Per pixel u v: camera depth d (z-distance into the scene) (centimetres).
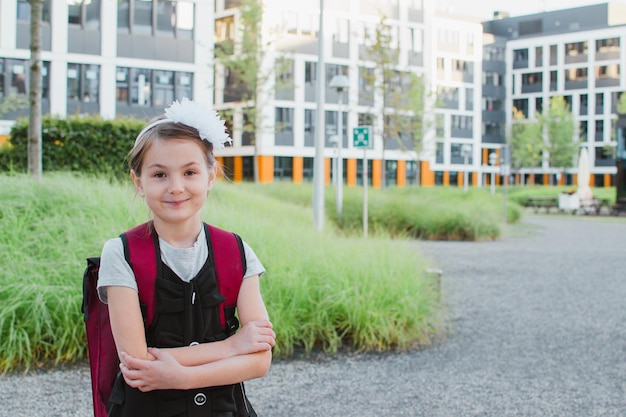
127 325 185
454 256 1445
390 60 4159
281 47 4784
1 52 3016
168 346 188
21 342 527
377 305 646
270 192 2356
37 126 988
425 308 684
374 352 615
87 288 201
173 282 188
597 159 7588
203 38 3400
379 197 2138
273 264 680
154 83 3312
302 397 483
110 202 767
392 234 1905
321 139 1505
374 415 447
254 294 199
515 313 814
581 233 2197
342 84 1917
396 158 5562
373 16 5256
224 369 185
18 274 578
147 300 188
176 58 3353
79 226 677
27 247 632
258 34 3719
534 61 7856
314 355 599
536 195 4388
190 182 191
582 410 465
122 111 3247
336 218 1953
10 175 910
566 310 838
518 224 2653
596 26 7569
